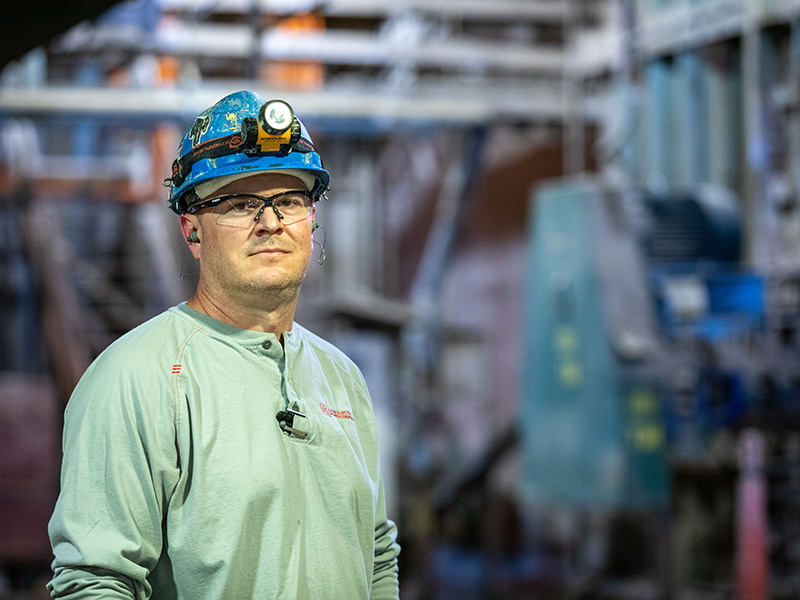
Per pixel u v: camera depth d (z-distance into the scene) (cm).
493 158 1490
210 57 1157
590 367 947
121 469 126
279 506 131
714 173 1158
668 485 898
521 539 1395
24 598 934
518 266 1494
